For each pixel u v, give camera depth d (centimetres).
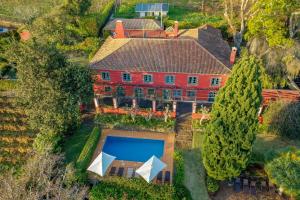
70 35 6438
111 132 4609
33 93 3978
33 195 3234
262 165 3959
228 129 3334
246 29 6078
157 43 4828
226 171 3572
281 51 4756
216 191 3772
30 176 3581
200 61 4666
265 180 3838
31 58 3922
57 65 4103
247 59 3147
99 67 4759
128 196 3672
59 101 4116
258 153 4053
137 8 7262
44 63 3919
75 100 4216
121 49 4847
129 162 4181
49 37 5831
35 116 4106
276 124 4328
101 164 3772
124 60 4762
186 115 4806
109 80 4903
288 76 4812
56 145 4191
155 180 3869
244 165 3534
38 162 3719
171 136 4506
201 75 4622
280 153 3725
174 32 5422
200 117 4678
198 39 4953
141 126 4612
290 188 3372
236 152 3409
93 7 7694
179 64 4662
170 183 3819
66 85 4175
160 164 3797
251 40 5225
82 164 4034
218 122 3334
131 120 4688
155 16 7231
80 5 6462
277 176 3472
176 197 3625
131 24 6450
